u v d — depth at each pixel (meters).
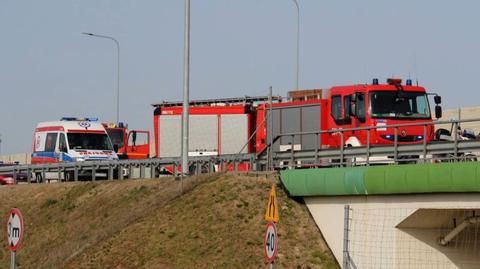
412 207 44.38
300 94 73.44
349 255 47.50
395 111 63.22
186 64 62.09
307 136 71.38
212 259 48.12
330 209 49.78
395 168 44.81
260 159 60.66
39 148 89.62
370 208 46.81
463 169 41.44
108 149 86.94
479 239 45.50
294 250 48.56
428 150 47.34
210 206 52.84
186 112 61.47
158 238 51.28
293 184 51.94
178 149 87.44
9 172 84.75
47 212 66.19
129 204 59.72
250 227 50.19
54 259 55.66
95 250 52.44
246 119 83.19
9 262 60.66
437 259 45.34
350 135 64.38
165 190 58.75
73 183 70.38
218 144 84.44
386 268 45.56
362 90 63.69
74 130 86.25
